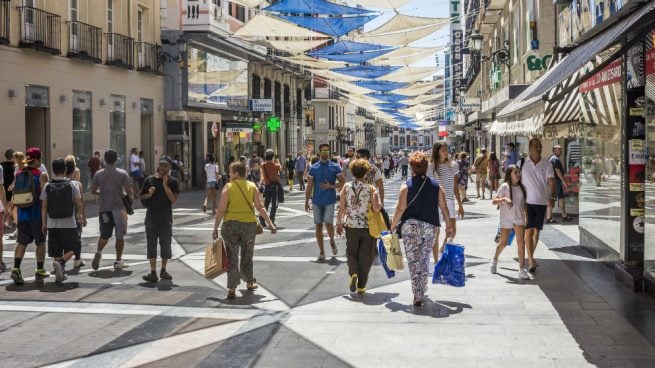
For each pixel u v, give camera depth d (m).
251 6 20.20
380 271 10.62
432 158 10.68
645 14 6.98
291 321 7.52
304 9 19.92
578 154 19.56
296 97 59.00
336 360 6.08
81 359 6.27
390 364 5.93
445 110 79.00
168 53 32.97
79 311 8.13
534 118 12.58
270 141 51.34
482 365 5.86
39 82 22.98
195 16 32.78
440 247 12.79
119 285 9.71
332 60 27.55
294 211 22.08
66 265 11.50
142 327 7.38
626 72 9.11
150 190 9.93
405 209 8.25
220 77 39.16
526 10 25.61
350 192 8.95
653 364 5.80
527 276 9.70
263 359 6.16
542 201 10.18
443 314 7.73
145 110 31.25
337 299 8.62
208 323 7.51
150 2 31.72
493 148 39.47
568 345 6.41
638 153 9.22
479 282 9.56
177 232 16.23
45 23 23.14
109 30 28.17
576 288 9.02
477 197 27.52
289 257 12.10
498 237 10.30
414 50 24.55
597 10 10.38
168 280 10.09
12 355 6.39
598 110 11.02
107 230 10.91
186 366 6.01
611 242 10.23
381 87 36.28
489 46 40.81
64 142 24.50
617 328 6.99
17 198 9.80
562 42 13.52
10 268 11.28
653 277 8.34
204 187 36.62
